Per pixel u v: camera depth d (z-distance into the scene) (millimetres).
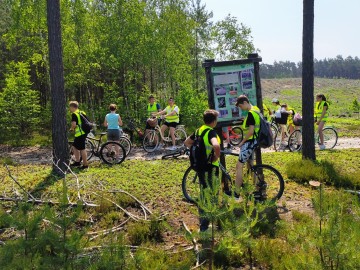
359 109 63062
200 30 30047
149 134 13922
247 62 7531
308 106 10227
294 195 7543
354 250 3182
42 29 21312
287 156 11773
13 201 7145
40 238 3307
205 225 5254
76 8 22531
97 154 11328
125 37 22531
